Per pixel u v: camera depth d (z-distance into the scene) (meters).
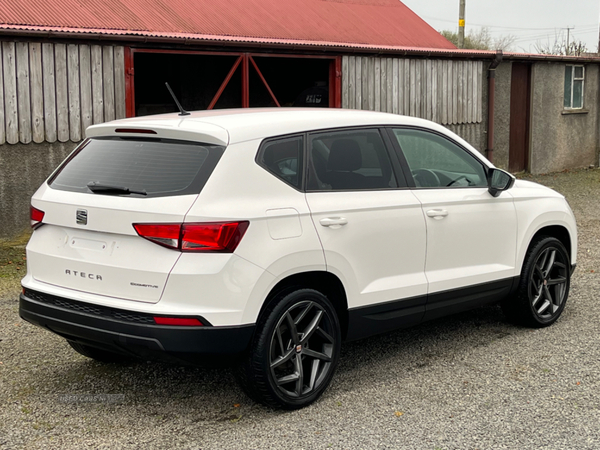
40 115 8.98
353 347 5.06
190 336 3.50
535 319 5.36
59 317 3.83
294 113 4.26
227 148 3.72
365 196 4.27
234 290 3.56
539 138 16.92
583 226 10.17
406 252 4.45
